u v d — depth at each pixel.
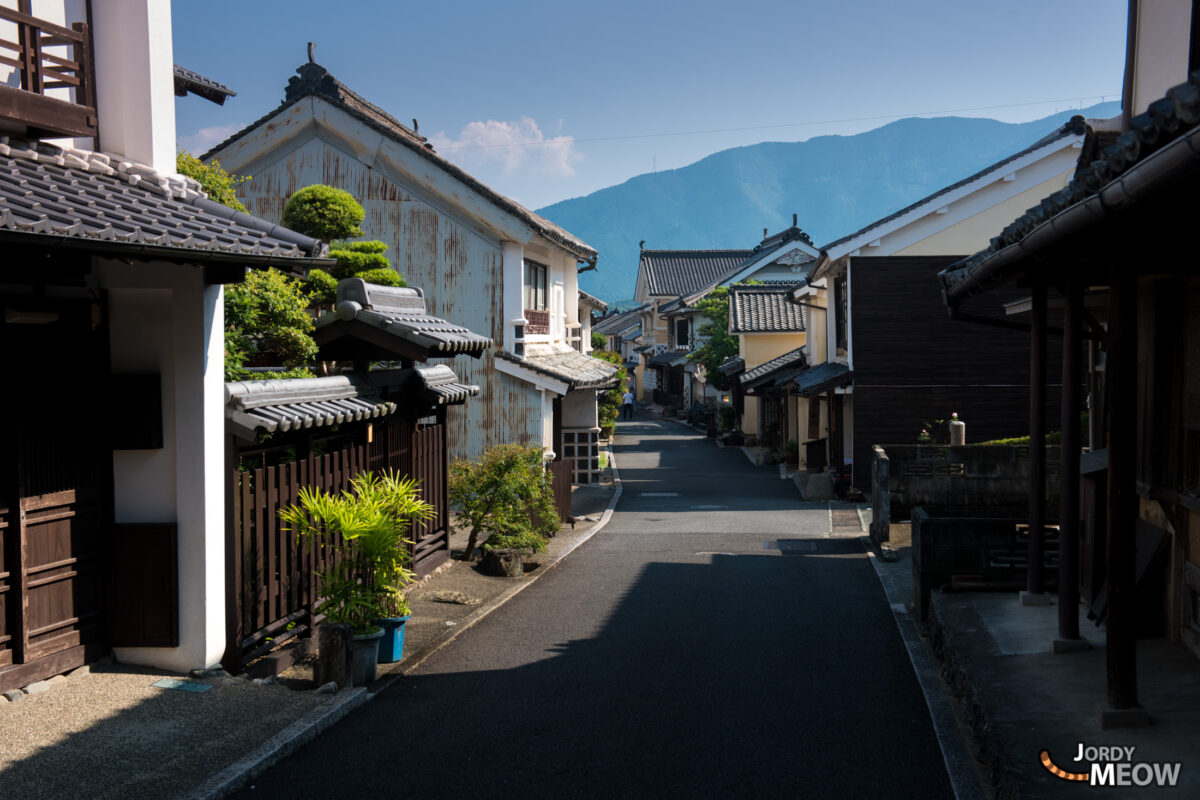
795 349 34.59
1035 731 5.50
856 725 6.61
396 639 8.20
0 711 6.14
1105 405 10.11
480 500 13.24
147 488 7.24
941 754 6.04
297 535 8.38
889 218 21.92
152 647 7.20
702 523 18.58
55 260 6.50
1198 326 6.89
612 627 9.66
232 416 7.29
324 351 10.77
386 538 7.55
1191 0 6.87
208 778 5.45
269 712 6.58
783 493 23.61
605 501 21.92
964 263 8.94
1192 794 4.57
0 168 6.01
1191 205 4.75
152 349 7.17
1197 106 3.50
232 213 7.31
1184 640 7.14
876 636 9.26
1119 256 5.43
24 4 6.88
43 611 6.68
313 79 20.86
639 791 5.49
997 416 22.16
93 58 7.45
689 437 42.06
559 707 7.04
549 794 5.45
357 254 14.23
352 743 6.26
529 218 20.73
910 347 22.25
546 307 24.61
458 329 12.37
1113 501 5.56
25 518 6.48
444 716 6.83
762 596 11.29
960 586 9.34
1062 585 7.21
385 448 10.52
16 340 6.40
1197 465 6.94
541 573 12.86
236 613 7.38
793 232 49.78
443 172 20.44
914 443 22.27
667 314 53.34
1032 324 8.55
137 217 6.10
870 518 18.91
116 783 5.32
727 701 7.18
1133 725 5.52
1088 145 8.93
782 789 5.50
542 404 20.81
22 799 5.06
